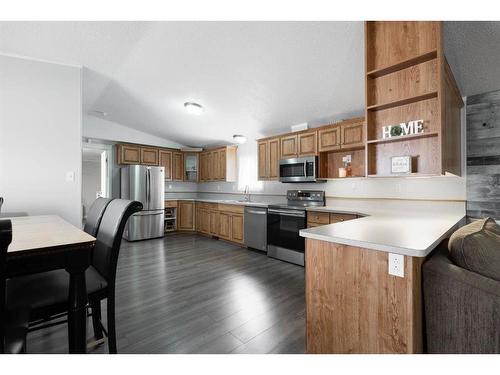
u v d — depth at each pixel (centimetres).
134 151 528
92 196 915
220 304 225
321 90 307
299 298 238
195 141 580
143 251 412
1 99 243
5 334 93
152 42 249
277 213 375
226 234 482
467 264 116
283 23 215
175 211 573
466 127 265
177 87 343
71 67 278
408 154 199
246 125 445
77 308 110
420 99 190
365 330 124
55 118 266
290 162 392
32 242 109
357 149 347
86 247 111
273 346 165
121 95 375
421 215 247
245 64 278
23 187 250
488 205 250
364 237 131
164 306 220
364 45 214
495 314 98
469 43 202
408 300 110
